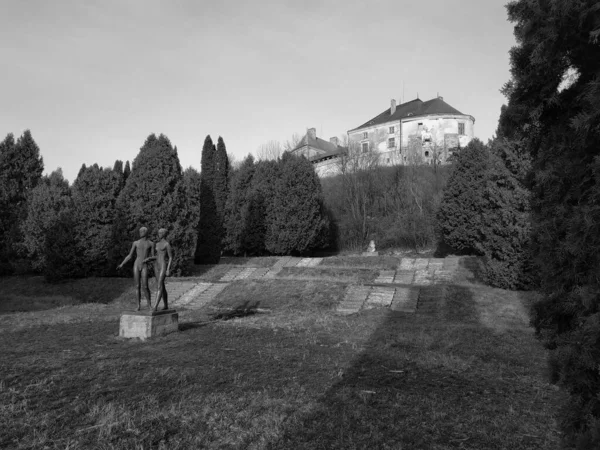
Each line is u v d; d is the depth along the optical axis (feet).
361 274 76.95
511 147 53.42
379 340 34.27
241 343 32.86
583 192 10.73
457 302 52.54
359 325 41.81
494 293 54.85
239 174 124.36
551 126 13.00
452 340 34.53
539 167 12.50
